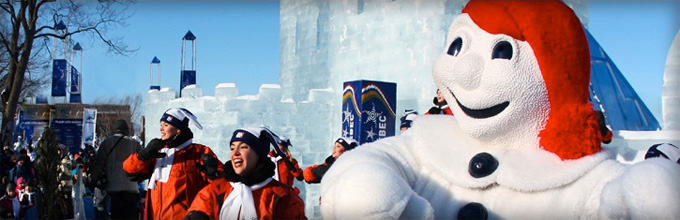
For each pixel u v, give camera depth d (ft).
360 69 44.98
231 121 42.09
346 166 9.20
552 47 8.99
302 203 12.75
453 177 9.39
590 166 8.84
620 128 31.68
